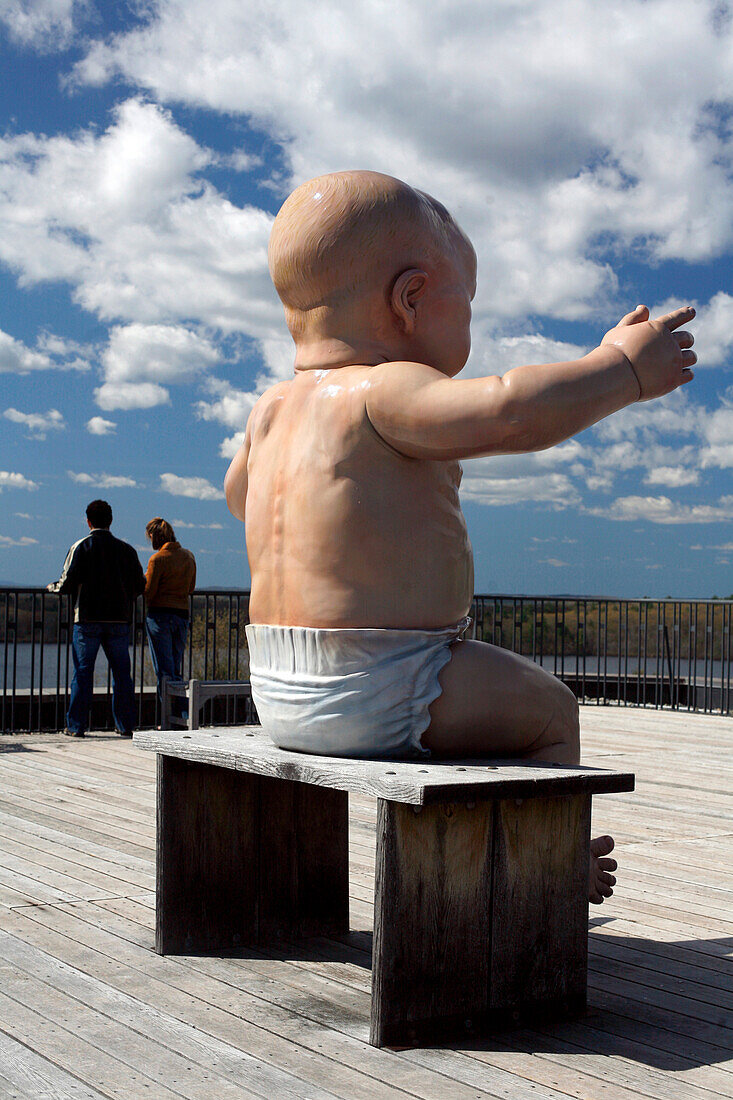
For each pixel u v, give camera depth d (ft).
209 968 8.43
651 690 35.94
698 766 20.88
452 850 6.90
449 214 8.61
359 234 7.96
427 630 7.66
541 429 6.98
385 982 6.71
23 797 16.53
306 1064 6.42
